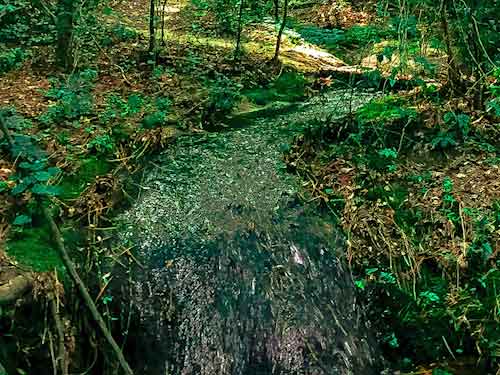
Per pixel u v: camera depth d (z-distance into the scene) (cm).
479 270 458
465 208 499
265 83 813
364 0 1143
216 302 461
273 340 450
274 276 479
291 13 1198
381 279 471
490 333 427
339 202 535
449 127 597
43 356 396
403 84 743
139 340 440
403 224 501
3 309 383
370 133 615
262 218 523
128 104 667
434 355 435
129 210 524
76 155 575
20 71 751
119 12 1097
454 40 646
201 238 498
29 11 894
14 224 458
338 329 456
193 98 726
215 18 1059
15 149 377
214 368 444
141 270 464
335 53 959
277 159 605
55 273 421
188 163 600
